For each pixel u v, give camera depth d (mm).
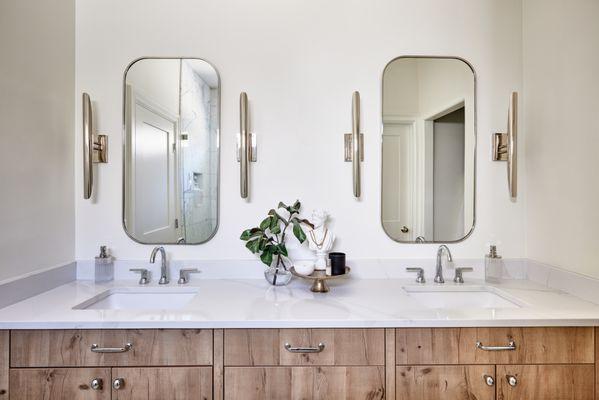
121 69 1624
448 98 1671
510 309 1175
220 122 1636
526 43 1638
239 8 1638
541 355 1097
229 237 1641
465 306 1509
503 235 1665
